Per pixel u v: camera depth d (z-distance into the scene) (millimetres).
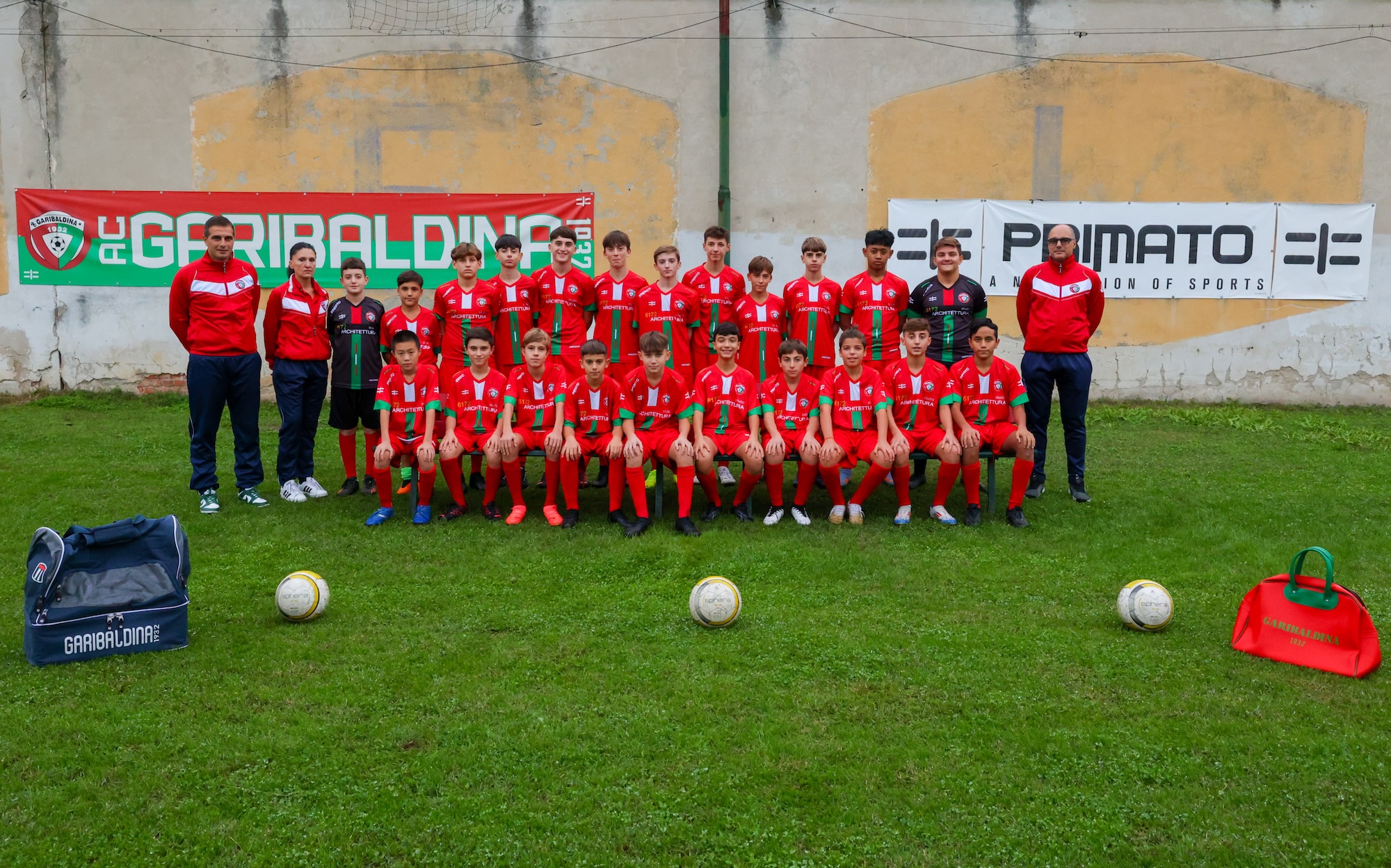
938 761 3107
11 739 3195
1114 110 10469
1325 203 10586
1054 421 9844
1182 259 10641
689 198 10555
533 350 5988
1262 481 7227
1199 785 2980
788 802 2887
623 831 2744
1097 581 4918
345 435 6773
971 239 10609
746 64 10422
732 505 6574
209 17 10359
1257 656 3938
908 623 4301
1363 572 5090
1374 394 10820
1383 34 10352
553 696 3543
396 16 10375
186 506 6332
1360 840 2713
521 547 5488
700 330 7070
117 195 10547
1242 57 10414
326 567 5102
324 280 10648
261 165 10523
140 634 3887
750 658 3891
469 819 2801
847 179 10547
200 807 2846
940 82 10453
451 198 10555
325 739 3225
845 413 6223
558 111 10477
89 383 10750
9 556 5133
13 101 10469
